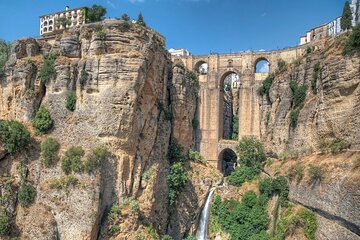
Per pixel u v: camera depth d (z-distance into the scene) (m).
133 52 65.94
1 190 58.41
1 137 60.88
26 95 67.12
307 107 74.25
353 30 59.84
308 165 65.12
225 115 120.19
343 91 60.31
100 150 61.66
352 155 55.78
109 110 63.72
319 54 75.19
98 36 66.44
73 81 66.50
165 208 76.00
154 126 74.38
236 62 100.94
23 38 71.44
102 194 61.56
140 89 66.81
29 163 61.53
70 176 59.62
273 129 86.81
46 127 64.81
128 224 62.53
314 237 56.75
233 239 71.81
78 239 57.66
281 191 69.00
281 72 88.88
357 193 48.34
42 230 56.66
